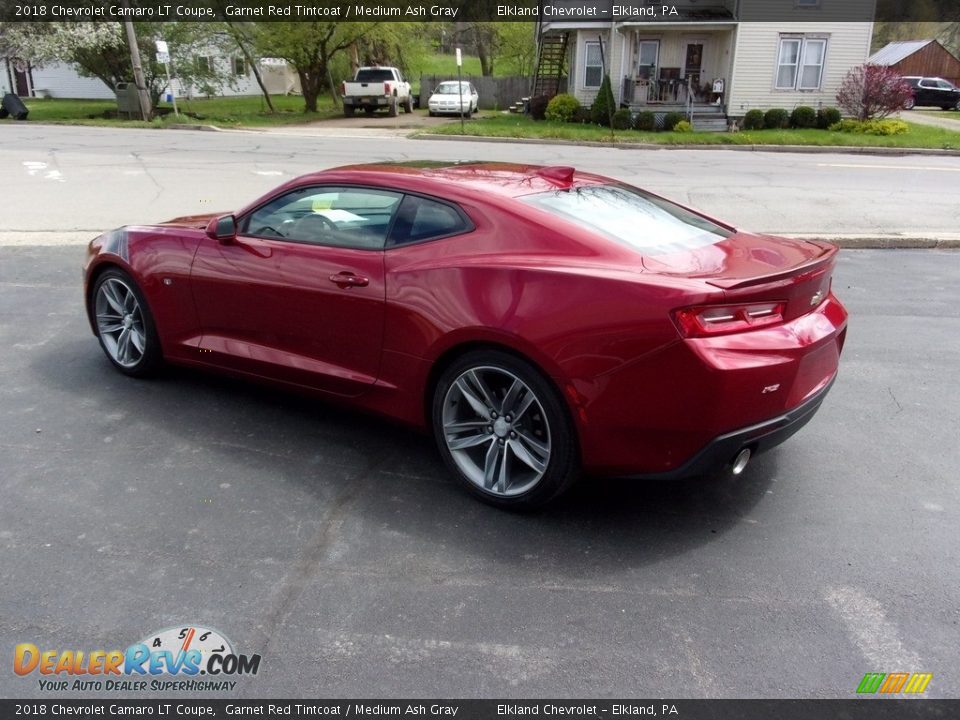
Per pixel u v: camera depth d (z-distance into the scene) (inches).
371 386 147.8
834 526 132.3
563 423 123.5
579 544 125.5
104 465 148.0
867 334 238.8
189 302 173.5
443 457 140.6
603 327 117.0
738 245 142.9
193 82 1238.3
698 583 115.6
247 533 126.6
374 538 126.2
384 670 97.5
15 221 365.4
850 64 1080.8
